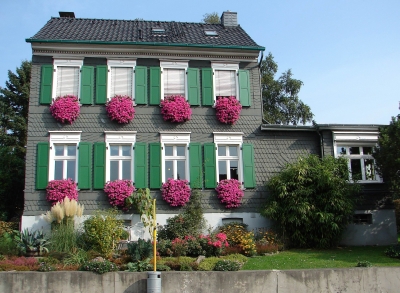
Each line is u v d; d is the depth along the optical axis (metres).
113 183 17.22
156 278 11.11
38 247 13.95
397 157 15.85
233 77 19.53
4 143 28.81
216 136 18.66
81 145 17.61
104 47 18.59
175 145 18.50
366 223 18.42
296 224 16.34
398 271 12.09
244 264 13.38
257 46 19.47
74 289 11.28
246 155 18.64
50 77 18.12
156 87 18.72
